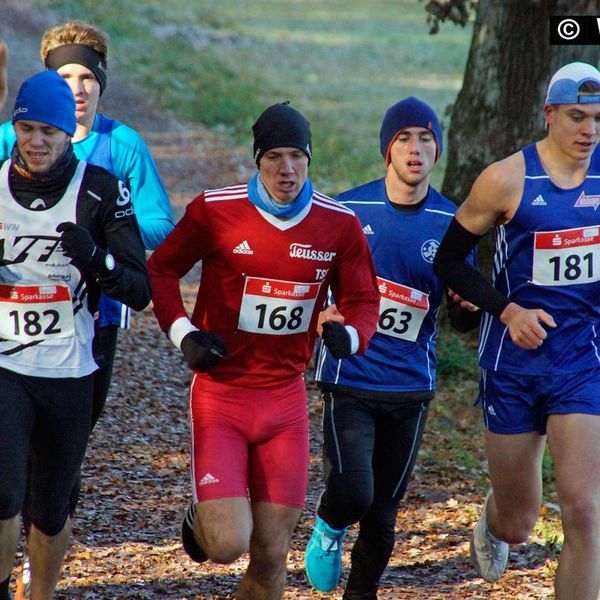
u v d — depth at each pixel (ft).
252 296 51.37
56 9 330.54
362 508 56.29
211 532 48.80
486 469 94.43
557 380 53.88
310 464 93.20
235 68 322.34
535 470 57.21
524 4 116.26
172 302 52.24
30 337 48.11
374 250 60.08
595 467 52.11
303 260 51.26
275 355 52.11
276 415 52.06
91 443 90.94
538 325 51.80
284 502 51.01
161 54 309.63
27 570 56.75
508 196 53.21
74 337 48.78
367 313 54.13
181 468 88.22
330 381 59.47
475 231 54.85
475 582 68.49
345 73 367.66
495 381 56.08
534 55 117.08
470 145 120.47
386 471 60.70
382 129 61.16
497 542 62.28
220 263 51.55
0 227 47.44
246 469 51.26
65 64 58.90
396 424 60.23
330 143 232.94
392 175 60.75
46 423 48.93
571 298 53.62
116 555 68.80
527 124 118.21
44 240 47.52
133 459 88.89
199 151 220.43
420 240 60.03
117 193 48.67
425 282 60.08
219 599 62.85
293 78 339.98
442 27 512.63
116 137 60.08
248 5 512.22
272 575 51.37
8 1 318.24
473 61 120.67
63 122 46.93
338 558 60.80
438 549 74.79
